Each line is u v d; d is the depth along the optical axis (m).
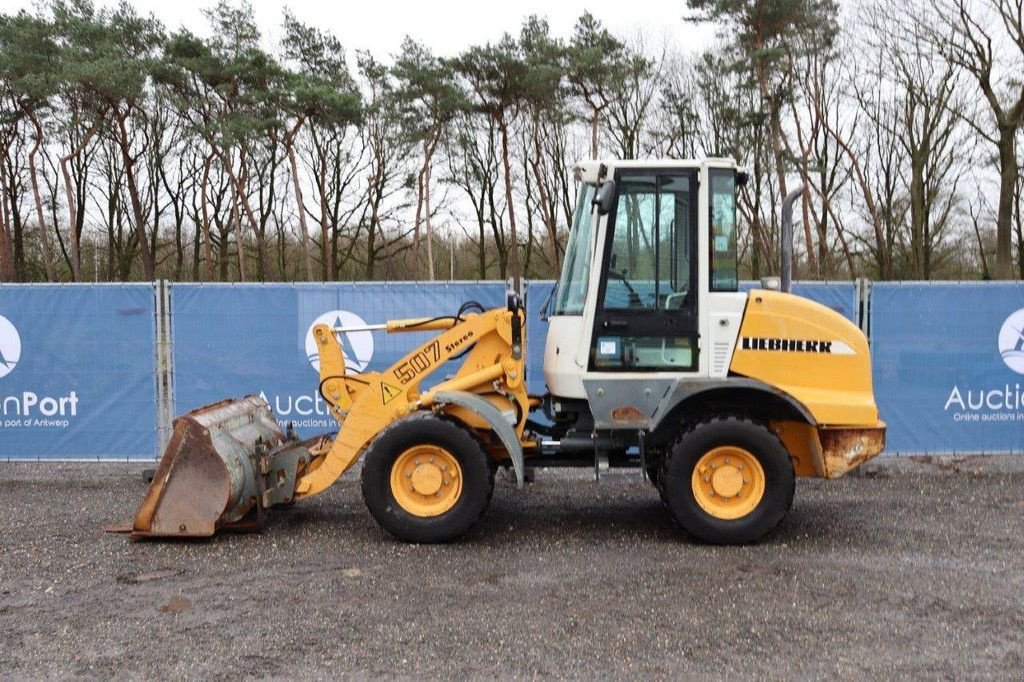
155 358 8.78
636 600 5.04
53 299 8.70
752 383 6.20
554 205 34.19
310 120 31.89
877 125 29.77
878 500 7.57
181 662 4.19
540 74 28.88
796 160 26.67
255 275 35.53
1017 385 8.91
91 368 8.76
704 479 6.20
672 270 6.30
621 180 6.30
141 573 5.57
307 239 33.34
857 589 5.22
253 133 27.62
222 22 29.44
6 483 8.34
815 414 6.20
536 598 5.08
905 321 8.85
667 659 4.21
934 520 6.89
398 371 6.54
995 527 6.68
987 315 8.86
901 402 8.88
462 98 30.09
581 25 30.86
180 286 8.77
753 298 6.31
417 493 6.29
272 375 8.86
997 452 8.97
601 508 7.38
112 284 8.72
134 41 29.20
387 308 8.86
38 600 5.06
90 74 25.77
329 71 33.56
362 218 35.38
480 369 6.65
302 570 5.63
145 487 8.17
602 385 6.30
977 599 5.04
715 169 6.32
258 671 4.09
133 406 8.80
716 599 5.05
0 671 4.10
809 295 8.81
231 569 5.65
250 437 6.80
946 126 27.44
